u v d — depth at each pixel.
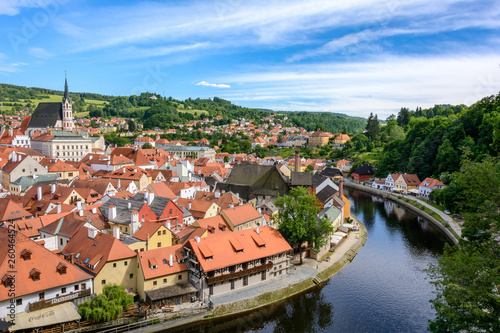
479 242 64.44
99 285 65.75
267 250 80.62
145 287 67.81
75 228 79.12
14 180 136.12
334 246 107.88
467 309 51.41
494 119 128.75
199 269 70.00
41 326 55.31
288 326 68.62
